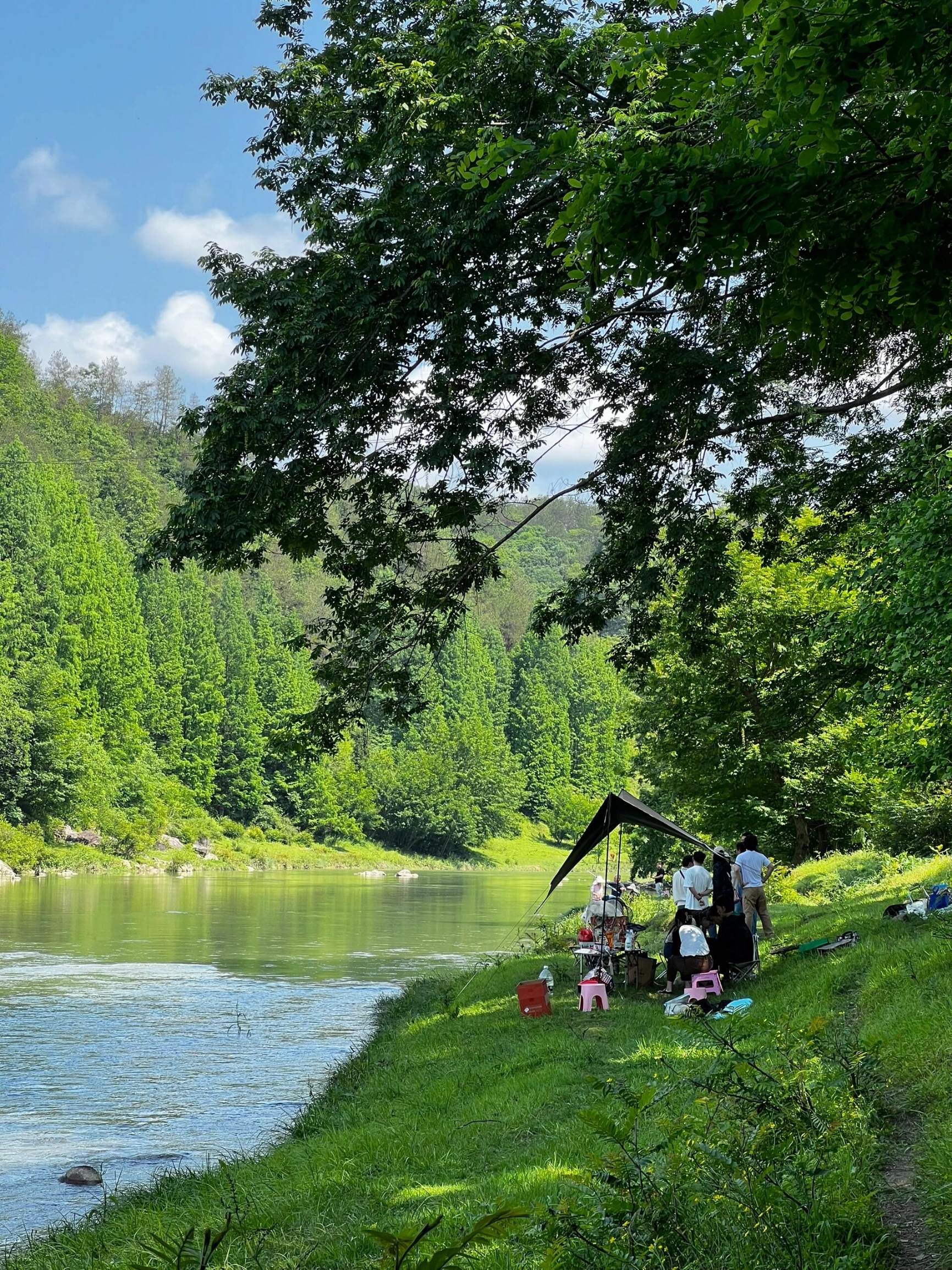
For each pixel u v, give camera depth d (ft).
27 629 321.52
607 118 36.60
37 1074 57.31
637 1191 16.05
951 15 13.57
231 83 45.09
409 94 40.19
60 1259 27.89
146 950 114.62
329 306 41.16
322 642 54.24
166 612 395.34
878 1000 36.55
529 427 48.73
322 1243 24.58
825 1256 15.65
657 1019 48.01
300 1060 60.59
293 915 163.02
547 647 586.86
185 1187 33.63
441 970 99.25
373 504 51.16
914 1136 22.84
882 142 15.72
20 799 284.41
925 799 97.04
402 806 432.66
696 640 55.77
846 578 49.57
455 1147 32.30
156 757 362.94
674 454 48.03
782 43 14.20
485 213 36.27
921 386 44.16
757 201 15.78
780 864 125.80
